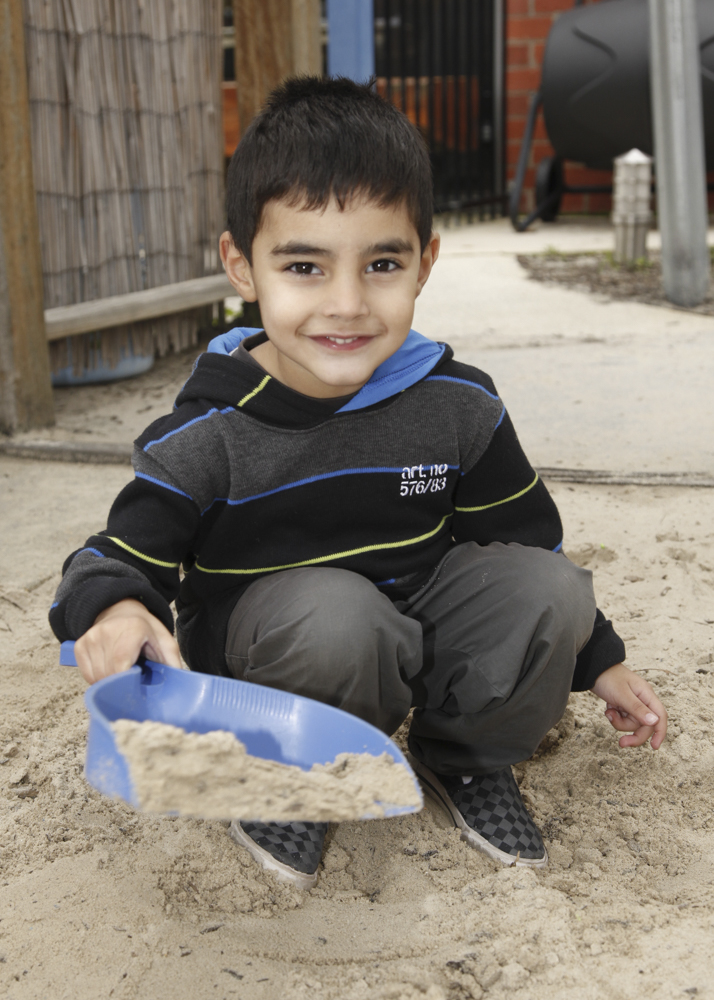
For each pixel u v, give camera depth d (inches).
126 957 50.8
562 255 274.2
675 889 56.6
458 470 60.1
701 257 207.9
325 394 55.5
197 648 61.2
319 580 54.8
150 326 165.9
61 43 141.3
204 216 173.3
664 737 64.2
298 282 51.3
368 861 59.6
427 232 53.6
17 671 78.5
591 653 61.0
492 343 181.9
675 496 112.8
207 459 54.4
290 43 173.9
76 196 147.8
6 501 113.7
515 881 55.9
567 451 127.0
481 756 60.9
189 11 162.2
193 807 42.3
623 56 297.3
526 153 330.6
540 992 48.8
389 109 52.9
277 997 48.5
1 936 52.0
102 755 42.3
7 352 131.0
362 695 54.8
